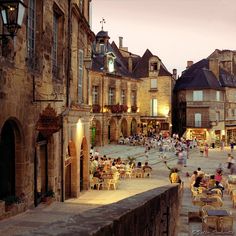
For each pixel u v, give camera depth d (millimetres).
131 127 55844
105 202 14711
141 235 4332
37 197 11336
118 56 59781
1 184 9344
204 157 41062
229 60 68125
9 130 9703
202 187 17391
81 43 18312
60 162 13852
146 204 4645
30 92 10273
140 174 25641
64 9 14195
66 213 10203
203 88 56156
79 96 18062
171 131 57781
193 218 12234
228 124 60062
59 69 14102
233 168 28688
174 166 32750
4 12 6926
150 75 58375
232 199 16781
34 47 11031
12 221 8555
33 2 10961
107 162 25172
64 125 14078
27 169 10133
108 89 48500
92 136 45406
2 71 8289
